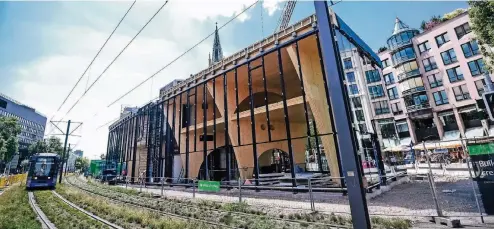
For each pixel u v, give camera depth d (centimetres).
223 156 2811
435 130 3434
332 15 1303
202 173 2636
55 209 1197
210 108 2978
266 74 2114
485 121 2889
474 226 644
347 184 372
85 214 1072
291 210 973
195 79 2305
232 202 1169
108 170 3434
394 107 4000
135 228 820
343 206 978
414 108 3672
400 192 1249
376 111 4022
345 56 1402
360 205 349
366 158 1338
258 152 2070
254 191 1540
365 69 1619
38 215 1083
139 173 3102
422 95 3612
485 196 757
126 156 3431
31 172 2297
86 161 12319
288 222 800
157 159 2703
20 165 7788
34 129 10625
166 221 849
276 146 2189
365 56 1694
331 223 765
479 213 715
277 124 2262
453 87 3269
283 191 1440
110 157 4309
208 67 2169
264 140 2125
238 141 1794
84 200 1441
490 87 701
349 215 838
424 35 3631
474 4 1581
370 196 1130
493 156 749
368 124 1484
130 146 3375
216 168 2816
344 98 390
